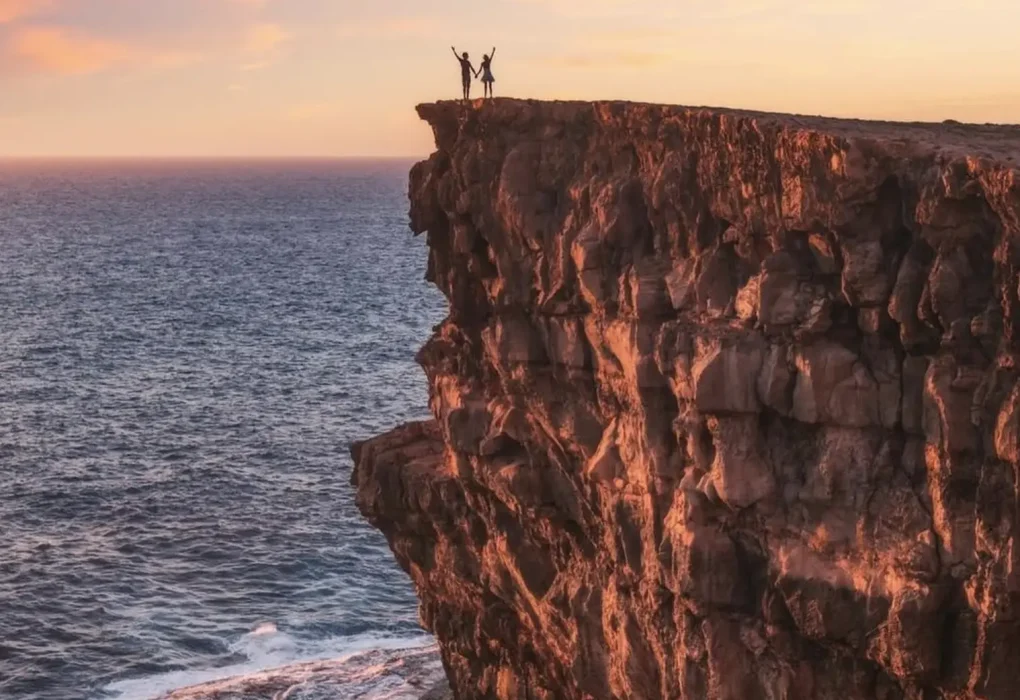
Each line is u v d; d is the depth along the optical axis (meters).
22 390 118.56
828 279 28.39
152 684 60.97
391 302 173.38
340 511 83.62
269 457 96.06
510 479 37.03
